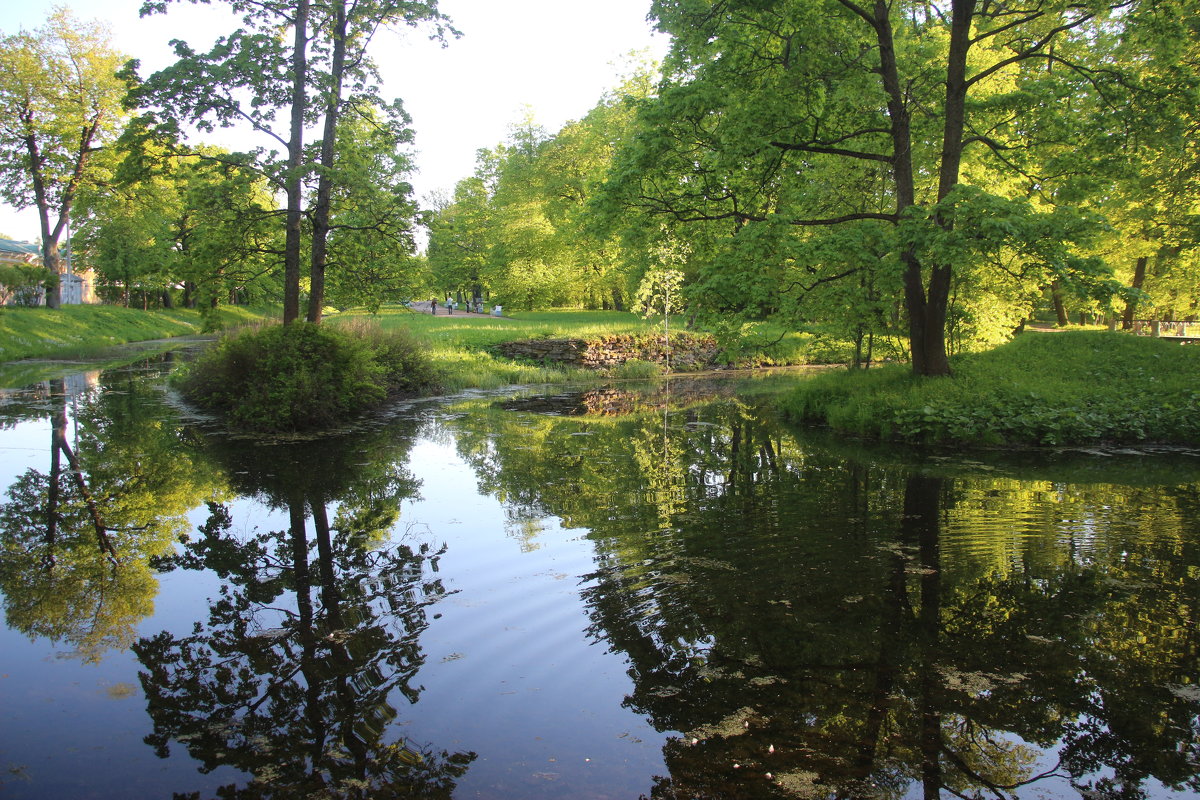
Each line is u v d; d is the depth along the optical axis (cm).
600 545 666
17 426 1419
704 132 1412
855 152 1366
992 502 809
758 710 380
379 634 485
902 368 1519
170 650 468
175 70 1458
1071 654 441
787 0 1280
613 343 2998
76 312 3750
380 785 318
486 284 4825
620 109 3644
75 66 3481
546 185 4059
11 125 3397
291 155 1650
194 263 1630
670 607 516
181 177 1608
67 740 362
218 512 812
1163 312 3488
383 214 1744
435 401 2011
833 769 329
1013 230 1017
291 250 1666
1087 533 684
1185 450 1116
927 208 1152
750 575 578
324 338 1579
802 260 1262
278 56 1539
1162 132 1273
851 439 1295
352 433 1409
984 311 1684
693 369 3133
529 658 444
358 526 752
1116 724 366
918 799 307
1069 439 1177
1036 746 348
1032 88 1320
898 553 629
